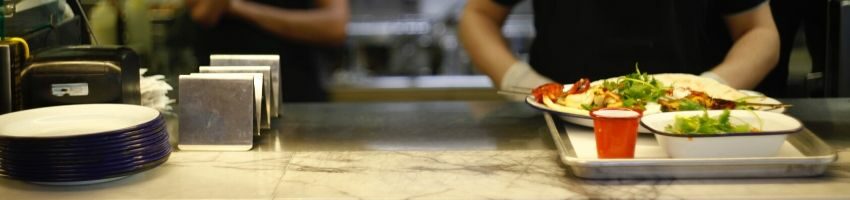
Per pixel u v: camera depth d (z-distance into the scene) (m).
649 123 1.49
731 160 1.36
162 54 3.27
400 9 3.46
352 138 1.77
